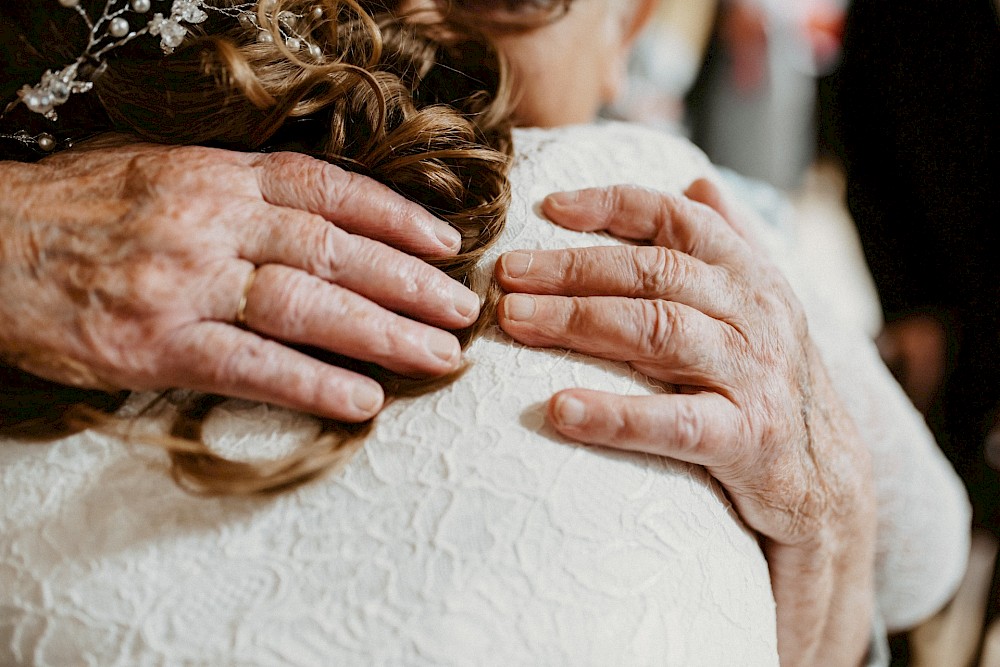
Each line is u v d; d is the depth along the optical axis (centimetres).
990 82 155
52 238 56
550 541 53
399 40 70
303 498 55
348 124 64
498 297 63
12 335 55
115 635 52
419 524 54
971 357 160
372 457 56
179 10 60
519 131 76
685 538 58
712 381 62
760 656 61
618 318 61
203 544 54
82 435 57
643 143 79
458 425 57
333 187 60
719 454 61
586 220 68
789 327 69
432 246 62
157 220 56
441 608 51
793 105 239
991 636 144
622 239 70
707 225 69
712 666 56
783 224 131
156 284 54
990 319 157
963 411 161
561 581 52
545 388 60
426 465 56
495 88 72
